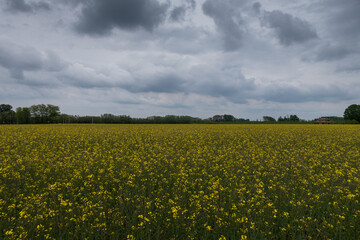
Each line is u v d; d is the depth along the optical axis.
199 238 5.98
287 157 13.61
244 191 7.68
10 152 14.17
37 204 6.39
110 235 5.86
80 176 9.11
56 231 5.89
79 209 6.35
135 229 5.67
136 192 7.77
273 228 6.47
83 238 5.48
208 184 8.77
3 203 6.60
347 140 22.14
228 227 6.10
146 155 13.66
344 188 7.91
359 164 12.18
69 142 18.83
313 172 10.86
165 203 7.01
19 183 8.55
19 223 5.59
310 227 5.97
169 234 6.02
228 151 14.84
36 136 21.39
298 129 35.94
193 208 6.73
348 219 6.48
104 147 16.59
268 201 7.02
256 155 14.21
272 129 35.66
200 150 14.57
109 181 8.87
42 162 11.19
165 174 10.10
